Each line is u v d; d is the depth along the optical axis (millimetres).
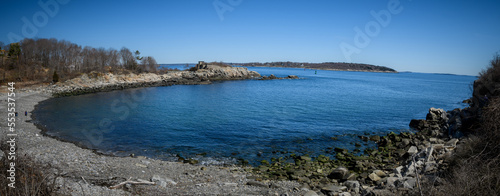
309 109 43656
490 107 12180
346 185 13773
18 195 7695
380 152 21125
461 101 59250
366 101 55656
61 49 79875
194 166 17750
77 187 11500
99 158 17938
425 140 23344
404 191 10594
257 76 141750
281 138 25656
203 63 135250
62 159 16609
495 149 10688
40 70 70938
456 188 8578
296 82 117125
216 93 68125
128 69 98562
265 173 16609
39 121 30609
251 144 23531
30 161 10617
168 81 95938
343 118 36562
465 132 22000
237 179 15234
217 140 24641
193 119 34125
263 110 42094
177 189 13078
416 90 90938
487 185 8523
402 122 34781
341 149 21656
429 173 13016
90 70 82812
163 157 19781
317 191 13250
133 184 13203
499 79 24328
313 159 19719
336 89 86188
